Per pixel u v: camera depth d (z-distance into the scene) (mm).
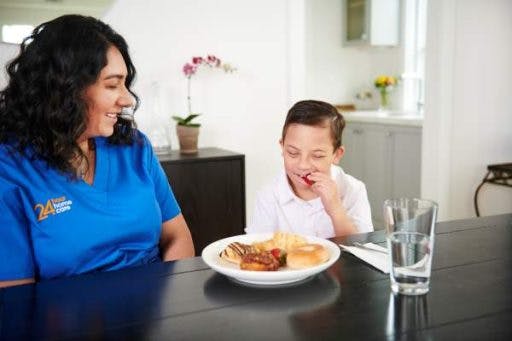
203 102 2902
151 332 703
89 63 1047
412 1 4234
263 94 3033
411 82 4328
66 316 761
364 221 1395
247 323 726
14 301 822
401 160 3617
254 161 3068
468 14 3043
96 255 1120
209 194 2549
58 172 1086
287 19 3018
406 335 682
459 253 1036
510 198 3377
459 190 3203
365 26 4215
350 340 670
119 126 1232
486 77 3174
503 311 754
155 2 2709
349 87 4688
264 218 1406
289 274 843
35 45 1055
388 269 928
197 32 2828
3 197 1015
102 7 2549
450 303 785
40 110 1054
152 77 2762
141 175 1232
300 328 707
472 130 3182
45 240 1058
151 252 1242
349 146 4195
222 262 949
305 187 1343
